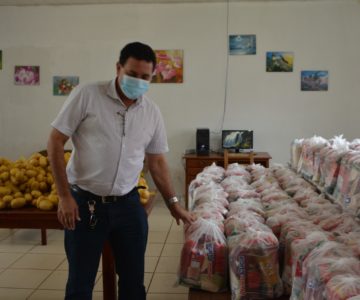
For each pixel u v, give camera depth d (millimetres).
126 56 1529
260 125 5227
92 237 1623
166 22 5172
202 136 4949
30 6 5258
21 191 2184
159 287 2738
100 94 1577
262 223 1984
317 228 1801
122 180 1643
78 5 5219
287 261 1675
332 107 5141
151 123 1722
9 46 5316
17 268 3033
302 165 3082
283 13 5074
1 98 5379
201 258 1730
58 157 1538
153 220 4375
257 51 5137
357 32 5027
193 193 2748
